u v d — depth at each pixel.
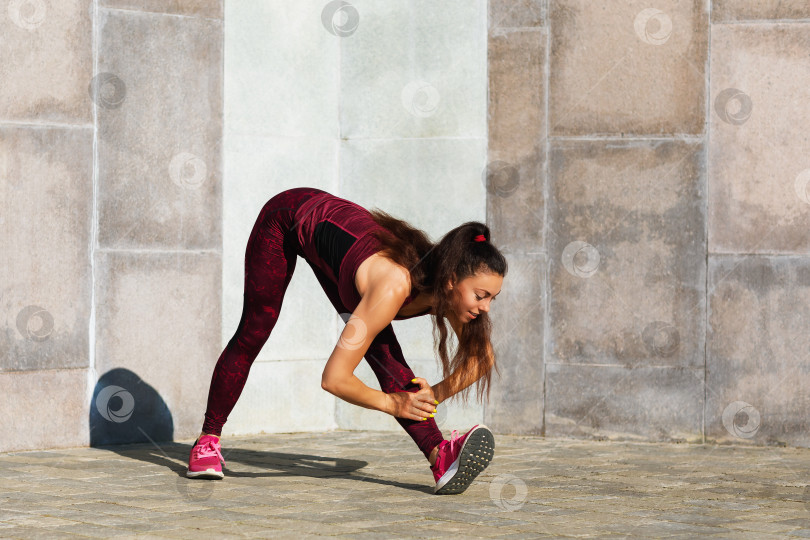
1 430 4.93
